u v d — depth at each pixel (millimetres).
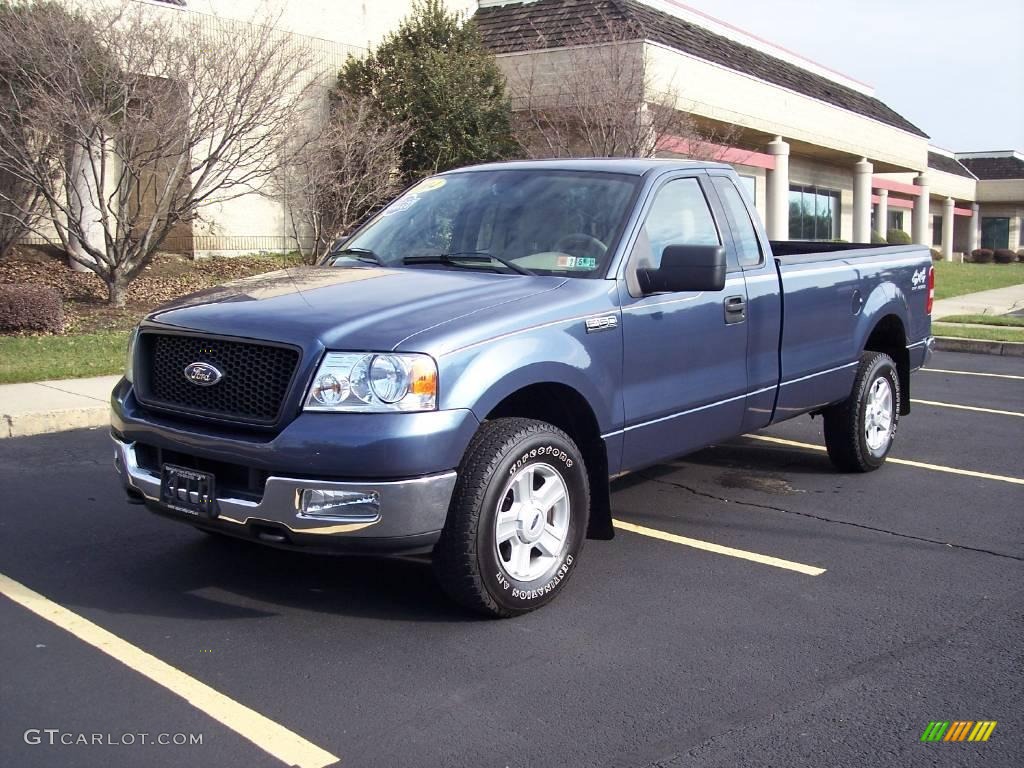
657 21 20922
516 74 19047
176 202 14258
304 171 15586
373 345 4102
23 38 12570
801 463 7734
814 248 7977
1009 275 32844
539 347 4520
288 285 4922
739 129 22719
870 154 30281
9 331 12320
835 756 3473
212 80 13789
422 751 3461
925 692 3955
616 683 3994
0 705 3736
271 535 4141
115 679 3967
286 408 4082
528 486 4555
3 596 4812
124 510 6238
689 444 5574
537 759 3420
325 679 3990
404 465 4020
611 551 5648
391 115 17688
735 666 4168
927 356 8086
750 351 5918
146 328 4641
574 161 5863
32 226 14812
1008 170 52344
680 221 5602
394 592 4938
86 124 12898
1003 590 5090
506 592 4477
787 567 5406
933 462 7816
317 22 19141
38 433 8383
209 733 3561
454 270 5195
